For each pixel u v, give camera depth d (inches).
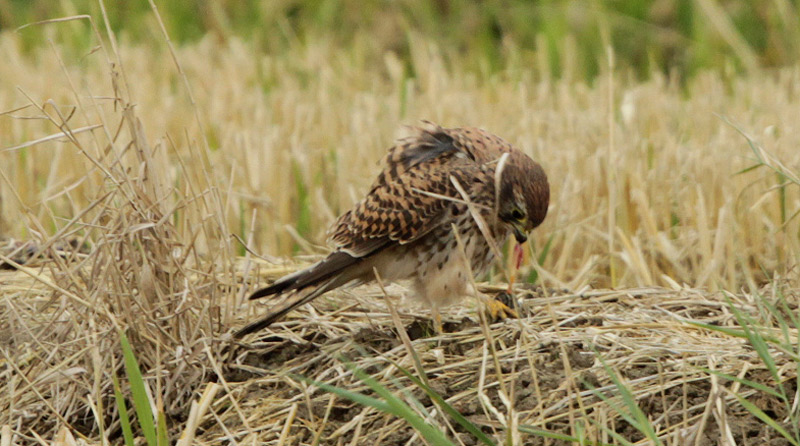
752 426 299.1
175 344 355.6
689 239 482.6
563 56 940.6
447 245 368.8
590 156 540.7
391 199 366.6
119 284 345.1
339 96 795.4
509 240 490.6
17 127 671.8
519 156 381.4
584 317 370.9
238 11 1051.9
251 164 553.3
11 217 549.0
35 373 356.8
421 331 377.7
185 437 297.6
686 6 984.9
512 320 366.3
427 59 863.1
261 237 538.0
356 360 349.7
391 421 317.4
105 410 348.2
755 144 445.7
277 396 340.2
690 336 350.9
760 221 479.8
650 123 664.4
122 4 1052.5
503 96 738.2
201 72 817.5
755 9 972.6
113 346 341.7
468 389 327.0
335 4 1045.8
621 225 508.4
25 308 392.2
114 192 346.3
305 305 402.9
